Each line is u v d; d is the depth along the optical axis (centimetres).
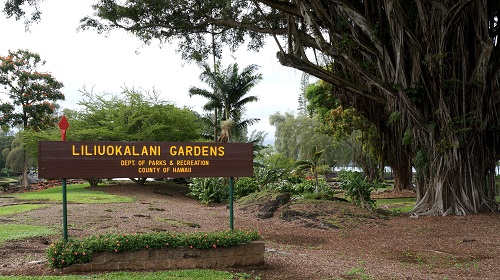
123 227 1259
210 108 3297
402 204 2206
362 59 1697
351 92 1809
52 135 2902
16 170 5800
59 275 671
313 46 1698
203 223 1452
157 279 644
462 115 1551
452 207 1567
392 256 965
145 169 761
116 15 2105
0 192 3173
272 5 1555
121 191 2628
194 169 782
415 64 1530
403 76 1520
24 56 4059
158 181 3481
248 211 1681
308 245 1102
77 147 740
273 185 2212
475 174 1600
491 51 1491
